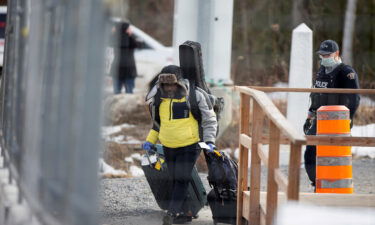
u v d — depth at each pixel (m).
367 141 16.09
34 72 11.23
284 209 11.48
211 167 16.91
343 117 17.88
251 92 14.70
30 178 10.86
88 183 8.16
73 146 8.53
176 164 16.81
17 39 13.42
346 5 53.06
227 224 17.47
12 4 14.58
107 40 8.10
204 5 29.02
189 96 16.58
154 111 17.12
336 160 17.83
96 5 8.00
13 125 13.26
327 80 19.17
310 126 19.62
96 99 8.10
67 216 8.62
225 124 28.92
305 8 53.88
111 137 28.22
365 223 12.30
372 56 52.50
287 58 50.34
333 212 12.45
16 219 10.56
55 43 10.00
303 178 23.73
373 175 24.25
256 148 15.02
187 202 17.44
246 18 55.25
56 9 10.01
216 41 29.11
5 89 15.55
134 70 37.97
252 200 15.19
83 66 8.23
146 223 17.59
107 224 17.36
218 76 29.27
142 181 22.73
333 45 19.05
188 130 16.64
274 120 12.16
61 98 9.44
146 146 17.41
